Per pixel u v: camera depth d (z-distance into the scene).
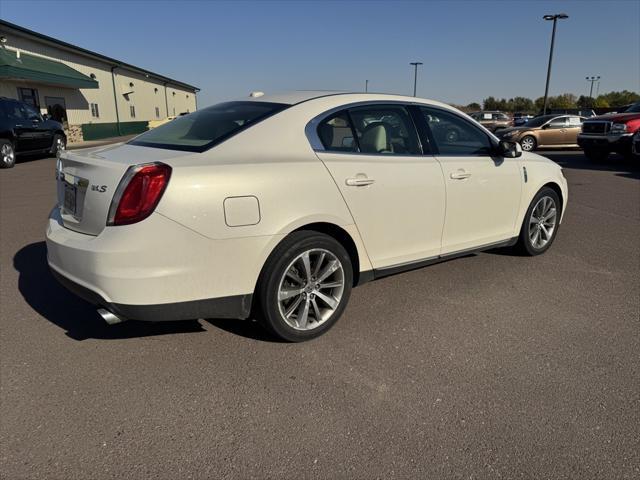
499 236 4.69
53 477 2.19
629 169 13.01
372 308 3.95
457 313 3.86
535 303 4.05
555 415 2.60
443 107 4.24
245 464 2.27
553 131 18.55
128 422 2.55
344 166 3.37
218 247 2.84
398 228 3.73
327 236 3.27
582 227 6.63
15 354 3.21
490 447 2.37
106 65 33.34
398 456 2.31
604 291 4.31
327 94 3.66
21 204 8.20
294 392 2.81
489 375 2.98
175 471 2.22
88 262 2.76
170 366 3.08
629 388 2.85
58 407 2.67
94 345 3.33
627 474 2.20
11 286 4.38
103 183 2.81
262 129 3.22
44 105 25.56
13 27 22.47
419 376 2.97
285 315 3.22
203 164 2.86
